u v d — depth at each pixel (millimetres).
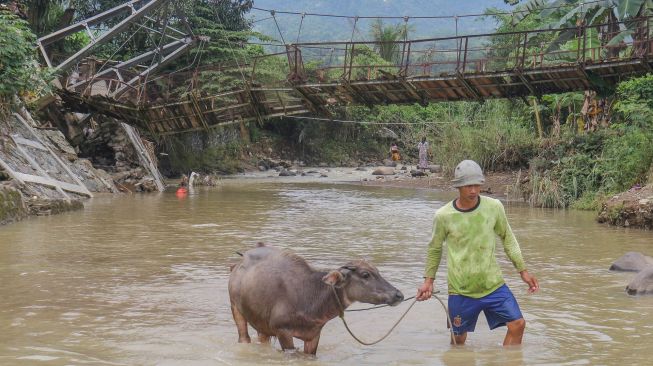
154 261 11312
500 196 24609
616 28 25766
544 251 12578
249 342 6734
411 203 22547
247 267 6566
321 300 6141
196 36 29812
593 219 17750
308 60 58062
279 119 52969
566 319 7758
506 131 30406
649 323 7590
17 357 6168
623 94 21016
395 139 57031
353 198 24547
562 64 21938
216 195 25703
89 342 6754
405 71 23203
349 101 24859
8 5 27734
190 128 27172
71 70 31453
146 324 7492
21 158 20297
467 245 6488
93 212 18609
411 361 6191
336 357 6324
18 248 12359
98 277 9984
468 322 6625
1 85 20219
